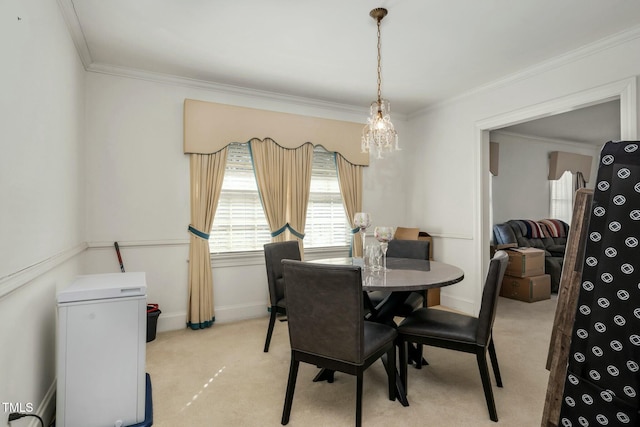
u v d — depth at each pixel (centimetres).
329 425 176
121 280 187
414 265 248
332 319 167
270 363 249
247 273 356
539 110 301
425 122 427
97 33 245
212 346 281
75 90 248
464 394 207
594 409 133
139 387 172
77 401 162
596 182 139
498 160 507
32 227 153
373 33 247
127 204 306
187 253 330
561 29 242
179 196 327
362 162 415
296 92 367
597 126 492
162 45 264
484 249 361
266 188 356
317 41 258
